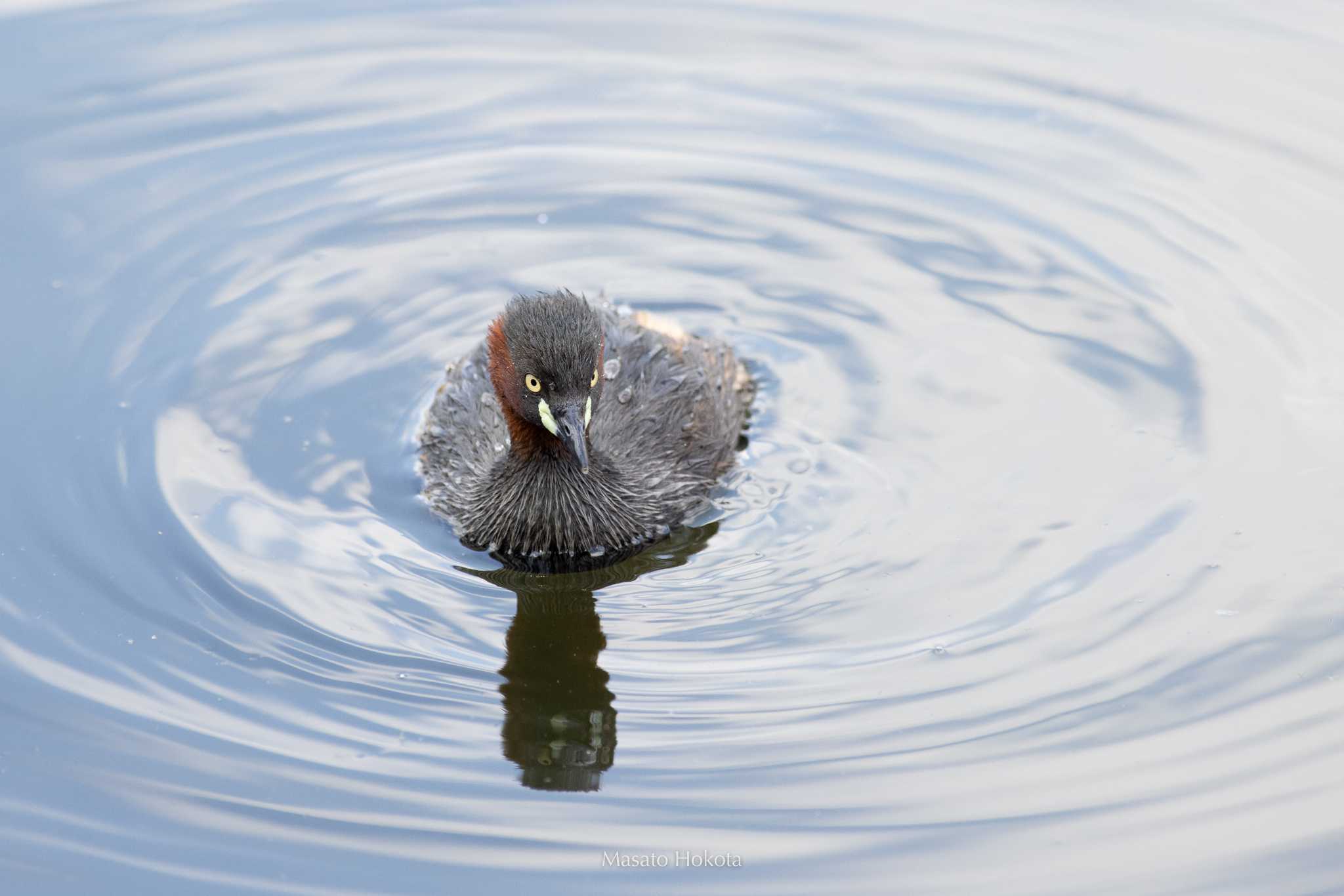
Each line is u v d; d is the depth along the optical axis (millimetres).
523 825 10633
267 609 12531
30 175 18125
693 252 17828
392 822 10633
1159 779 10875
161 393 15047
